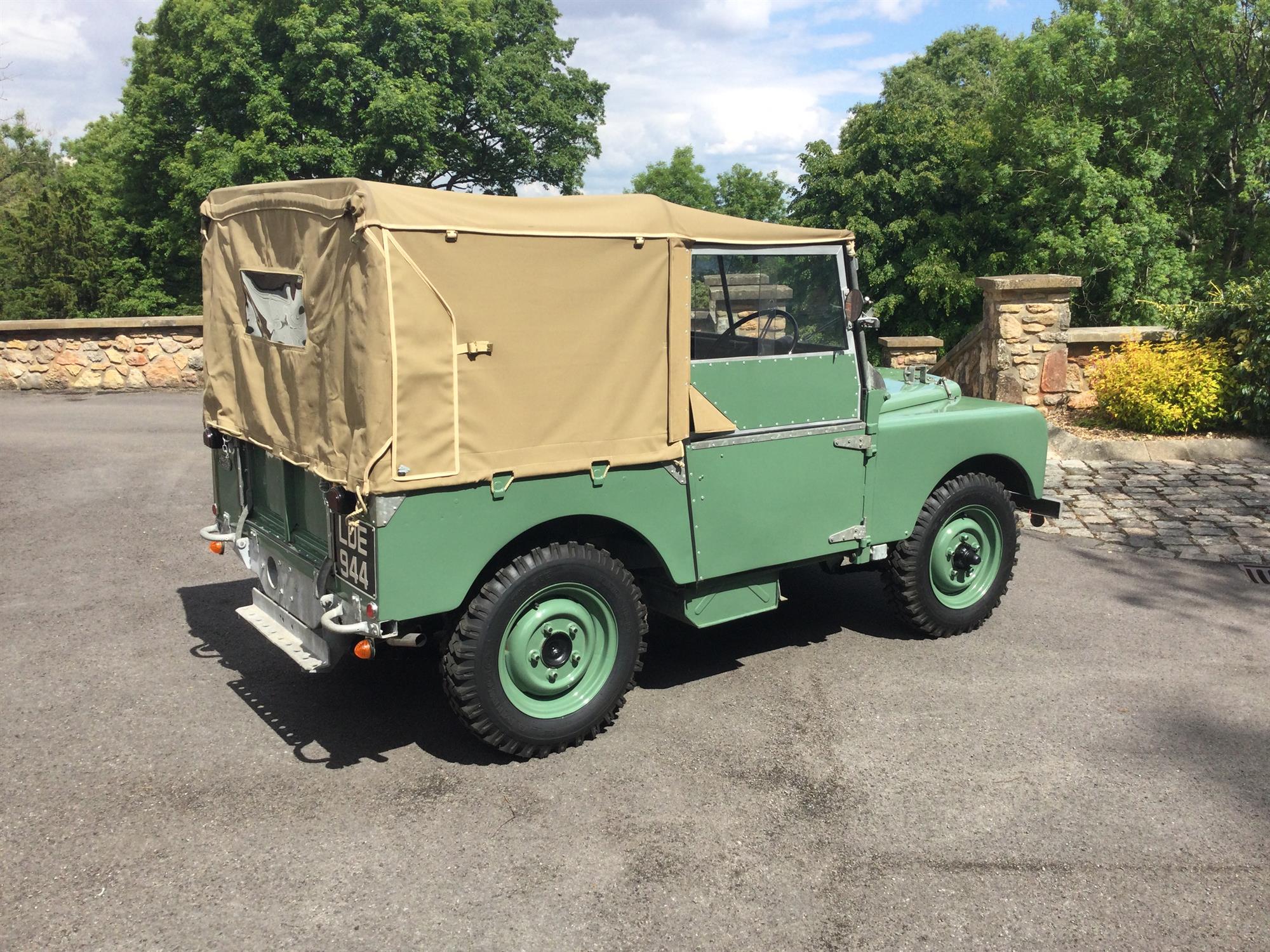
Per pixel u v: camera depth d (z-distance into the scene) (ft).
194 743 14.11
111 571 21.57
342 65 92.02
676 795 12.91
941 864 11.46
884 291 79.66
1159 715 15.52
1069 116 67.72
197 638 17.99
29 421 37.96
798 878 11.13
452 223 12.01
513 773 13.42
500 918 10.36
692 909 10.56
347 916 10.34
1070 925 10.44
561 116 114.11
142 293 97.86
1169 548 24.56
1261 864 11.61
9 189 164.45
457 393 12.28
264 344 14.49
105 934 9.97
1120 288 63.16
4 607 19.35
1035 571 22.95
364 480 11.82
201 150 91.97
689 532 14.94
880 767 13.73
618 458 13.85
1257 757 14.17
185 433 36.11
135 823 12.00
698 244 14.49
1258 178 66.18
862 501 17.03
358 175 92.84
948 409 18.94
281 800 12.60
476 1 102.01
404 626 13.21
